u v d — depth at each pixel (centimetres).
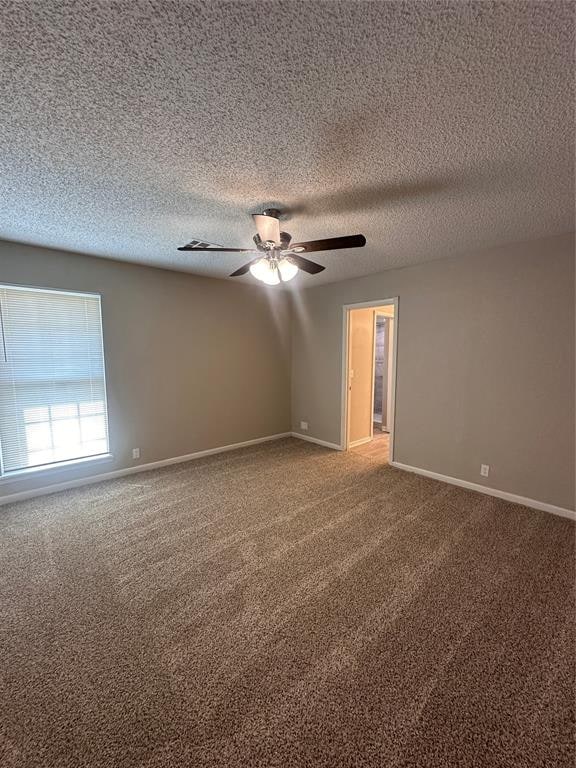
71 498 314
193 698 135
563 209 222
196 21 98
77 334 335
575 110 132
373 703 133
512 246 293
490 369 313
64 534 254
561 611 179
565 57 109
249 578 206
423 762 114
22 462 314
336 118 138
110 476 362
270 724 126
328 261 350
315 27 100
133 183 191
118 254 327
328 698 135
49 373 322
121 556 227
